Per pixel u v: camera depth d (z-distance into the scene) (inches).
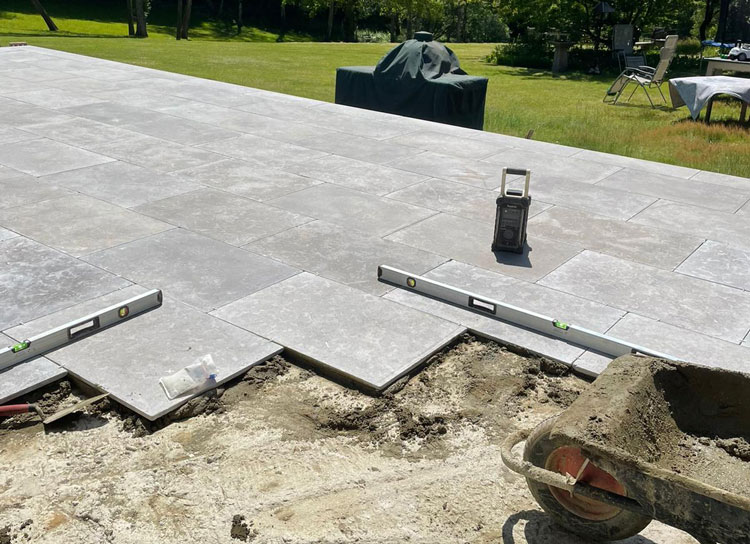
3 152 428.5
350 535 154.9
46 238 304.5
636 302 261.1
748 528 117.4
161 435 189.0
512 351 232.1
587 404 143.0
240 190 373.1
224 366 215.0
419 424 194.1
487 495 168.4
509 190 301.0
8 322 236.4
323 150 455.2
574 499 149.6
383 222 333.7
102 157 424.8
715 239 324.2
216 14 2657.5
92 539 153.1
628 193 388.8
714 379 153.5
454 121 589.0
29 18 2113.7
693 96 633.0
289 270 280.7
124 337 229.5
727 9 970.7
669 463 144.6
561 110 720.3
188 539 153.3
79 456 180.4
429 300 260.4
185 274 274.7
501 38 2699.3
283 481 172.1
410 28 2534.5
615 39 1112.2
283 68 984.3
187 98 608.1
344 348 225.9
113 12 2447.1
